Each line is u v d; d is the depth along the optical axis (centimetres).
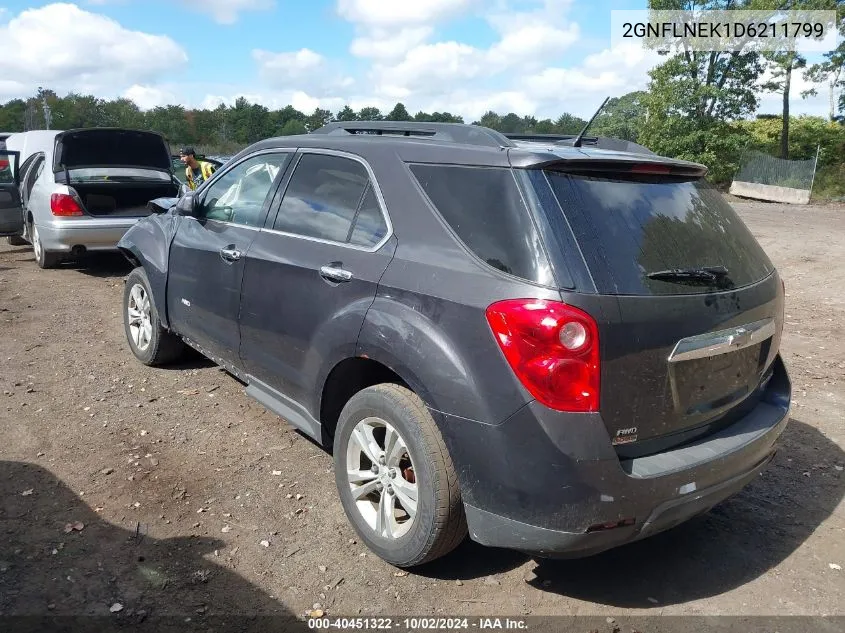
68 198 891
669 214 303
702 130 3109
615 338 262
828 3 3028
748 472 311
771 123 3966
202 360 594
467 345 275
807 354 670
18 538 329
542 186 280
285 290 372
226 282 427
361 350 318
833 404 541
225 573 314
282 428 465
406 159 333
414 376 291
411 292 300
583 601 305
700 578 325
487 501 276
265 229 405
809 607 306
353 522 337
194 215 479
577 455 257
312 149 395
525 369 260
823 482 420
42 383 530
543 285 263
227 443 441
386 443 315
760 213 2225
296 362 369
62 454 418
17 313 734
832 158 3400
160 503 368
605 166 294
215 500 374
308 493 385
